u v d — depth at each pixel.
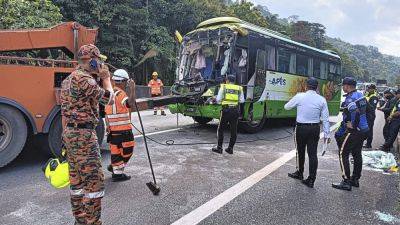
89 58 3.54
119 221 4.24
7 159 6.14
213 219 4.39
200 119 12.53
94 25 19.38
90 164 3.50
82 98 3.43
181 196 5.15
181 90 11.01
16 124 6.19
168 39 23.50
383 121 17.56
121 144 5.69
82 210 3.66
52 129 6.65
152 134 10.27
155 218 4.35
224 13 31.08
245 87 10.64
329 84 15.78
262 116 11.52
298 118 6.01
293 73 12.98
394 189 5.97
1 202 4.74
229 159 7.56
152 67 23.22
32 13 13.66
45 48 6.91
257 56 11.02
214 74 10.45
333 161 7.89
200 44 10.95
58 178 3.67
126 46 21.05
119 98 5.66
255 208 4.82
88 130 3.49
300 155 6.21
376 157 8.07
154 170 6.45
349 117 5.80
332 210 4.89
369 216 4.73
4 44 6.47
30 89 6.30
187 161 7.21
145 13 21.75
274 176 6.41
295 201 5.18
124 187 5.46
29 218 4.27
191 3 25.86
